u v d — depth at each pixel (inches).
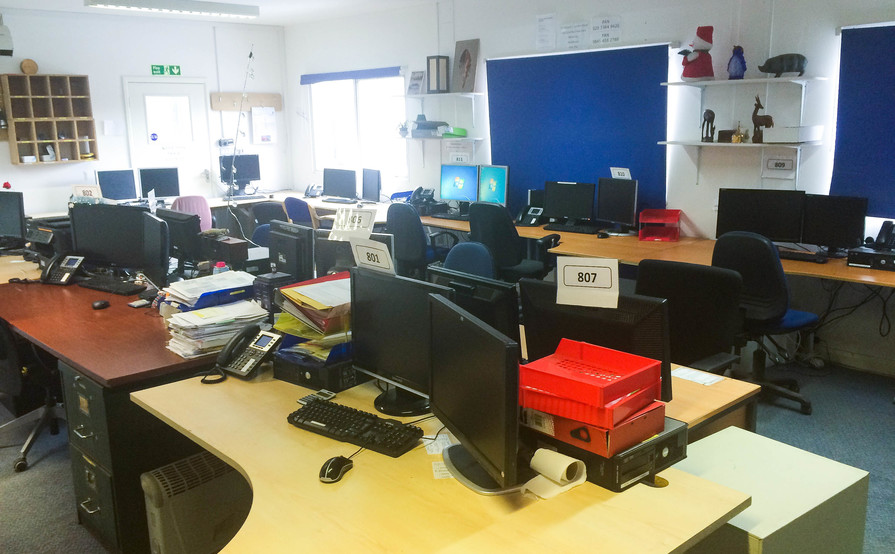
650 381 65.6
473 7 245.8
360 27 290.4
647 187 209.2
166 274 141.2
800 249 169.2
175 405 86.4
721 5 183.5
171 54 298.5
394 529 57.6
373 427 75.8
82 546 106.0
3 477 127.3
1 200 200.4
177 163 307.4
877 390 158.4
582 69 217.2
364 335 86.9
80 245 156.0
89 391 98.2
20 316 125.3
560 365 69.9
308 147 330.3
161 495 89.3
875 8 158.4
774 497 69.3
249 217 317.1
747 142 179.8
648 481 64.4
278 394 89.8
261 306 114.7
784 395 147.6
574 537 55.6
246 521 59.3
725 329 118.8
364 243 84.9
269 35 327.3
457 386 67.7
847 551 74.7
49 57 266.7
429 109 269.9
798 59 165.2
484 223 199.9
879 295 166.6
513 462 56.9
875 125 161.8
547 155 233.1
